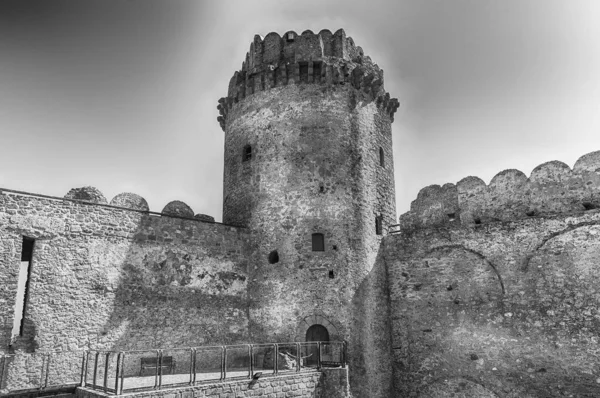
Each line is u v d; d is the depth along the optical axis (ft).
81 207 51.96
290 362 52.95
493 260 58.70
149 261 55.47
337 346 57.21
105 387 37.73
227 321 59.67
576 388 50.70
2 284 45.78
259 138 67.77
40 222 49.03
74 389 42.04
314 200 62.95
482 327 57.72
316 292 59.52
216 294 59.72
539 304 54.70
